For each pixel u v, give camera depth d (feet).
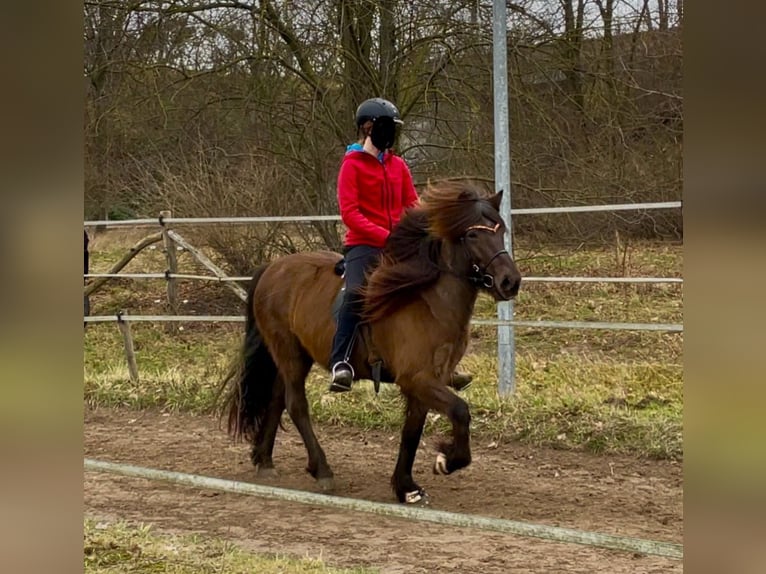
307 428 19.43
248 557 14.10
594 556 14.97
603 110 37.29
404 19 36.47
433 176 37.04
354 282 17.19
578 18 36.88
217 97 38.04
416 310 16.48
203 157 39.34
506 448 22.35
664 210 40.09
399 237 16.81
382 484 19.81
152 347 35.99
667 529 16.40
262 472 20.54
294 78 38.01
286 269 19.74
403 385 16.56
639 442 21.40
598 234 39.45
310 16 36.70
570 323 22.54
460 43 36.14
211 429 25.81
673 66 38.34
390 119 17.25
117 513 17.79
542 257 37.76
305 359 19.60
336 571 13.53
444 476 20.27
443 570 14.26
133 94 38.68
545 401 24.11
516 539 15.96
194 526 16.90
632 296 36.83
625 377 26.73
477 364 28.60
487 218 15.72
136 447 23.86
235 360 20.86
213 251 40.83
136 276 31.27
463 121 37.14
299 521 17.25
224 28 36.70
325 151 38.06
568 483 19.56
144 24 37.58
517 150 36.78
